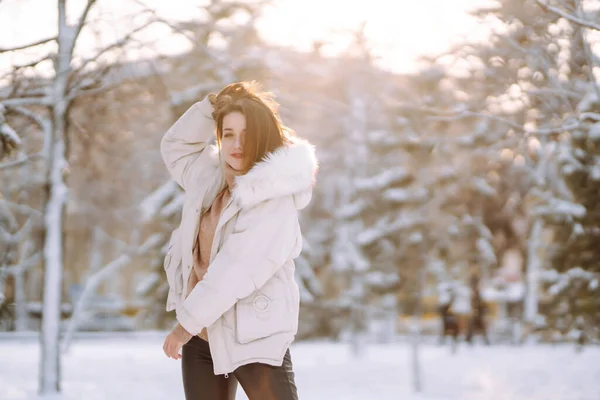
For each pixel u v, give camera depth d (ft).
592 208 38.91
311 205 85.81
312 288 60.75
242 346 9.23
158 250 56.95
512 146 36.63
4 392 33.99
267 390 9.23
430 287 85.92
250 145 9.71
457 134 57.41
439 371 51.13
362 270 69.67
